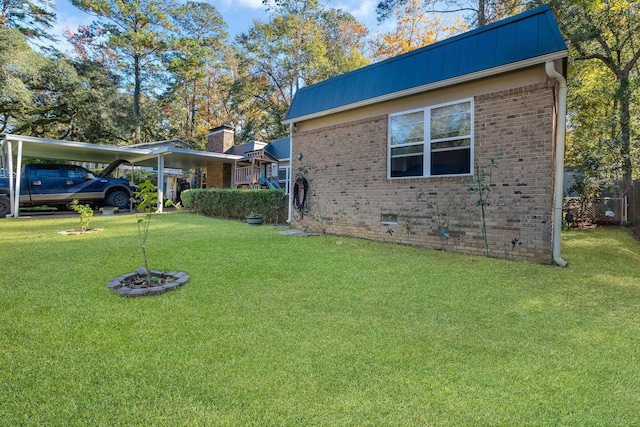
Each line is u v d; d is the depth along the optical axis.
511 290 3.51
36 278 3.70
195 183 20.92
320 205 8.08
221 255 5.04
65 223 8.81
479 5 13.33
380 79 6.76
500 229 5.20
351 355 2.12
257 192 10.16
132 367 1.96
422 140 6.21
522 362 2.06
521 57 4.83
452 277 4.00
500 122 5.23
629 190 10.25
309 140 8.41
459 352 2.18
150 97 26.00
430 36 17.97
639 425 1.52
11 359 2.04
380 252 5.52
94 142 21.75
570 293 3.42
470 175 5.58
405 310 2.92
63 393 1.72
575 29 9.80
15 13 19.14
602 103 11.54
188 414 1.57
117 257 4.76
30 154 13.42
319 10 24.28
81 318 2.66
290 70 23.56
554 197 4.96
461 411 1.60
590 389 1.79
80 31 22.89
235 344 2.26
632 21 9.94
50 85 18.61
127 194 12.80
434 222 5.97
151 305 2.98
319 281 3.78
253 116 26.66
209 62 26.59
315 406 1.63
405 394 1.73
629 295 3.36
